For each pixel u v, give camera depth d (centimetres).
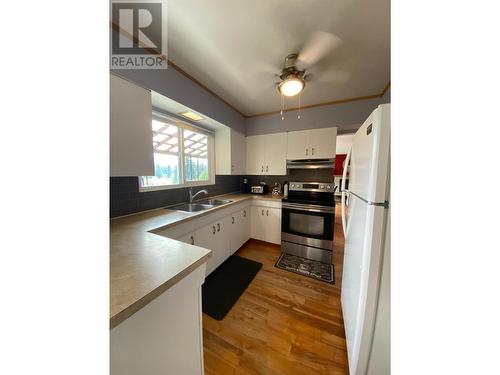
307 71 168
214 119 221
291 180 283
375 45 133
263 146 295
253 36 125
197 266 77
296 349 117
